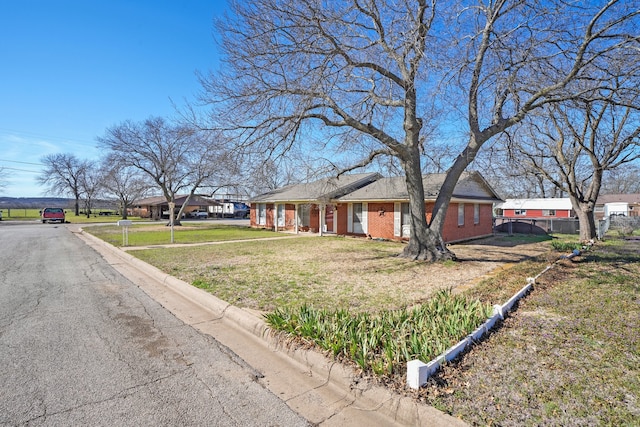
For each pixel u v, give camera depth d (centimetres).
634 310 493
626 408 253
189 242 1545
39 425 246
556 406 255
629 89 732
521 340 380
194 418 258
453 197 1513
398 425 253
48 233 2117
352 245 1430
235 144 879
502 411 249
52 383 305
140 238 1730
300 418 260
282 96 838
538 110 930
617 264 895
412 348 329
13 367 334
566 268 846
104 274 826
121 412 263
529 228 2203
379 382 290
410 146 952
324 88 831
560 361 329
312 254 1141
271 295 596
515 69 833
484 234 1941
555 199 3344
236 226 2800
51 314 504
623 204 3900
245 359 361
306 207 2211
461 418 241
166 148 2523
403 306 528
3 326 450
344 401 284
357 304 542
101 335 423
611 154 1451
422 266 890
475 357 336
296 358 358
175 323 474
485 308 457
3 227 2703
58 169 5053
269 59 805
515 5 779
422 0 807
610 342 375
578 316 467
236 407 273
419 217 995
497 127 902
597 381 291
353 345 329
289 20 779
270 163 907
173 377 320
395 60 880
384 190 1744
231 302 548
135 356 364
